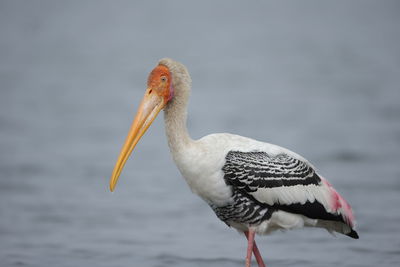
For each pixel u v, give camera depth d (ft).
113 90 119.14
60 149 74.08
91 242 42.37
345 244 41.01
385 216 46.93
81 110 99.60
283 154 30.71
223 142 29.99
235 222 30.71
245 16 292.40
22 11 283.18
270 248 40.88
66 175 62.59
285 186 30.07
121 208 51.19
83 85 125.18
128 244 41.78
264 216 30.17
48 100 108.06
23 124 88.53
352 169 62.69
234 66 149.07
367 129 81.15
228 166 29.37
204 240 42.83
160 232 44.80
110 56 170.60
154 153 72.54
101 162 68.08
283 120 88.12
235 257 38.93
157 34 225.76
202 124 85.46
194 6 338.13
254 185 29.60
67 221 47.75
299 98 105.81
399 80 121.39
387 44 182.80
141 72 142.20
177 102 29.55
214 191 29.53
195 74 138.00
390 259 37.88
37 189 57.36
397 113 91.15
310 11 308.40
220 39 208.54
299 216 30.68
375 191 54.34
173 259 38.42
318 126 83.61
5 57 165.07
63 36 216.74
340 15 284.61
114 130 84.94
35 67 149.07
